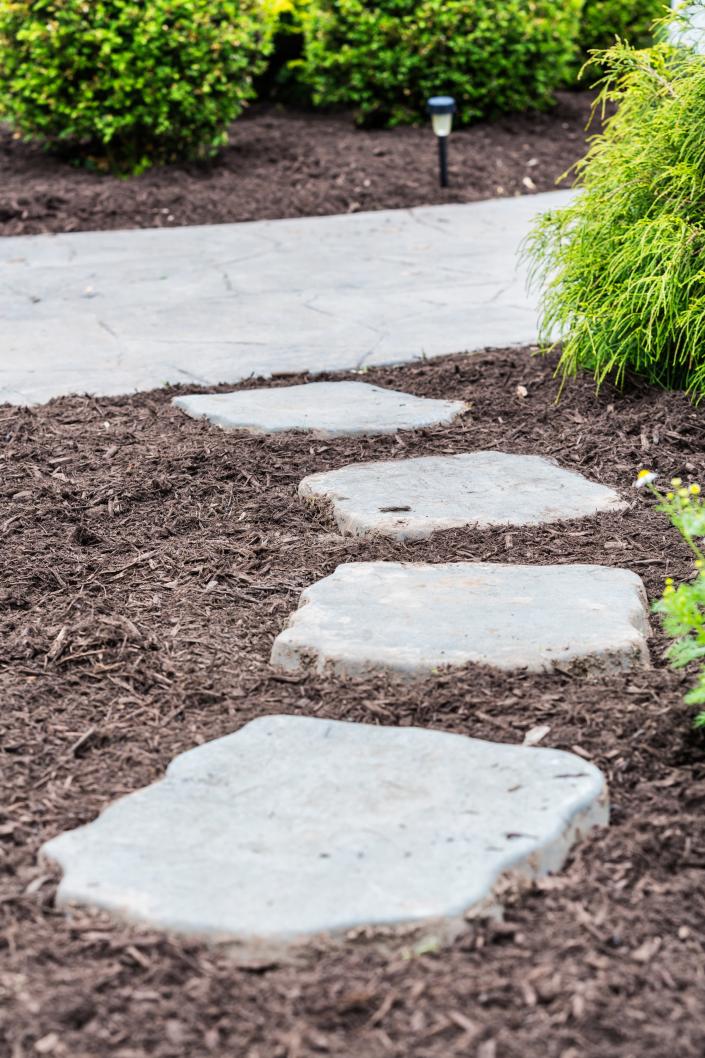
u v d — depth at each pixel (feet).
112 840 8.77
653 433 16.80
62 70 34.81
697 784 9.57
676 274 16.98
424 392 19.30
